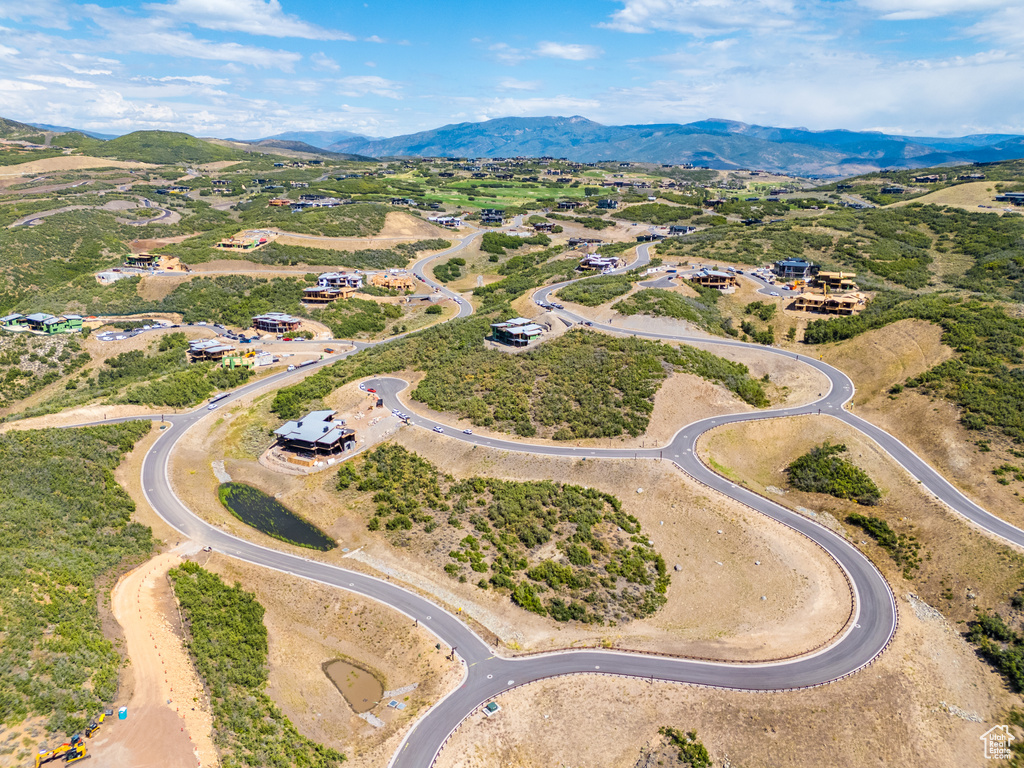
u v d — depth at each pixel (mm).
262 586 86188
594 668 70938
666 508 97062
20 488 93750
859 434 108250
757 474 105438
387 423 123125
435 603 82812
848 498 97562
